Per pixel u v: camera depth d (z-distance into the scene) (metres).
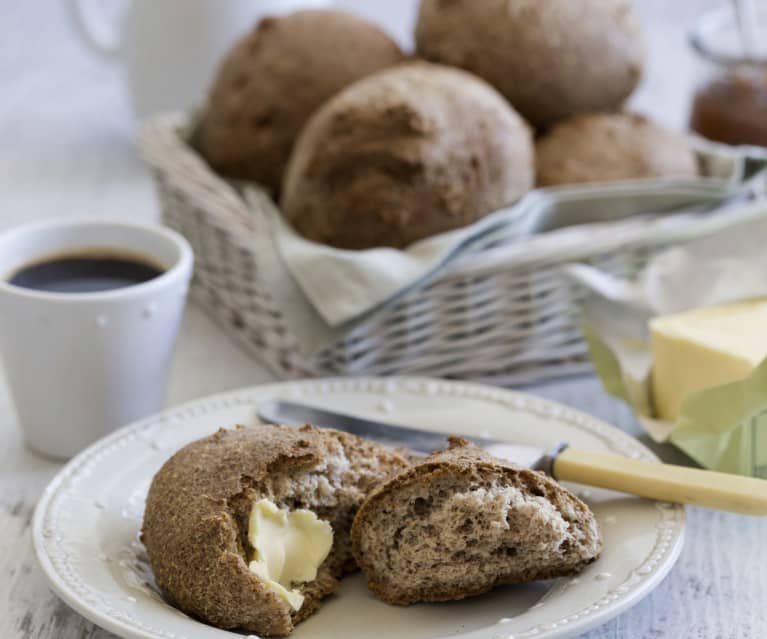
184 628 0.50
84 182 0.93
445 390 0.63
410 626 0.53
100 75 1.15
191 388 0.70
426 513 0.54
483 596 0.54
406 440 0.60
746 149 0.77
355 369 0.67
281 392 0.63
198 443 0.56
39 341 0.61
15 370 0.63
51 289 0.64
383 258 0.66
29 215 0.87
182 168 0.75
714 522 0.60
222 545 0.52
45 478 0.63
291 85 0.76
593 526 0.54
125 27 0.94
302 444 0.55
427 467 0.53
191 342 0.74
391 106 0.68
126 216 0.88
